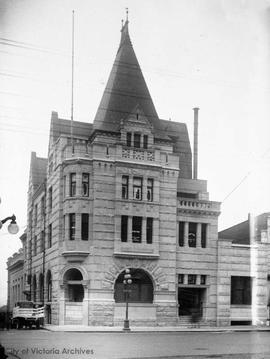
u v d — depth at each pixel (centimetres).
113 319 4341
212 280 4825
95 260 4347
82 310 4334
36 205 5669
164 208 4653
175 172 4734
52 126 4962
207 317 4747
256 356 2064
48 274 4850
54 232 4622
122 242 4431
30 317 4144
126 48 5034
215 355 2095
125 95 4862
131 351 2233
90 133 5022
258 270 4994
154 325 4475
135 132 4628
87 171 4453
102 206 4419
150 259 4531
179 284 4684
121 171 4494
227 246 4916
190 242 4828
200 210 4850
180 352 2212
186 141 5641
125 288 3975
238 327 4519
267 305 4975
